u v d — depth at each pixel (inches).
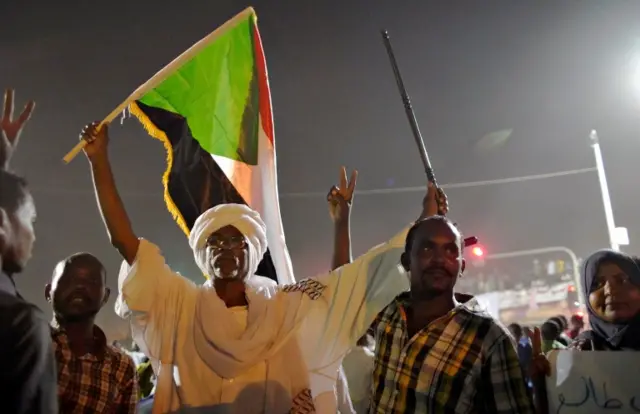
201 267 140.7
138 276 133.4
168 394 132.0
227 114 180.5
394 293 143.6
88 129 137.6
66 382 125.0
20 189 85.0
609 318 122.7
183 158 174.6
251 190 178.9
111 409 129.3
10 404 72.9
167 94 173.8
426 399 106.1
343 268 147.0
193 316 133.6
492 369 105.7
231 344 126.3
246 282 141.0
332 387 141.3
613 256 125.7
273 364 129.8
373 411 113.0
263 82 184.4
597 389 115.5
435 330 110.7
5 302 75.9
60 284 129.1
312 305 140.4
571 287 925.8
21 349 74.2
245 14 177.8
